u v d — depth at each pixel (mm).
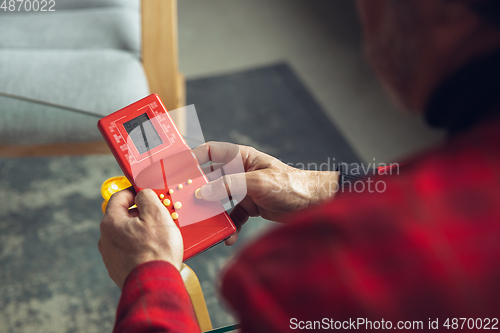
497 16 171
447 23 183
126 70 1073
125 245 388
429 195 192
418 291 190
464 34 181
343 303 198
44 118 859
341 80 1707
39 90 1008
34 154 861
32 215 815
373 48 223
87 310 774
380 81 236
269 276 210
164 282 342
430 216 189
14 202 815
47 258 801
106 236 408
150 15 1057
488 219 183
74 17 1233
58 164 842
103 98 1004
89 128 853
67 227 809
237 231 592
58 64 1077
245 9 2104
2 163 847
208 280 561
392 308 193
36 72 1049
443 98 203
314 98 1623
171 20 1061
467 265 184
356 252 194
